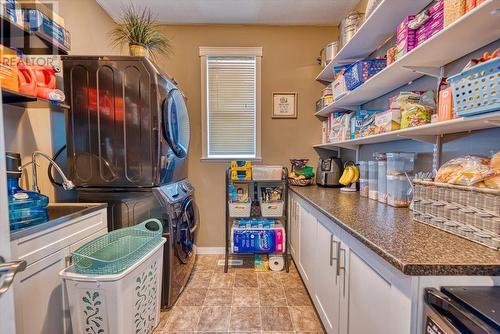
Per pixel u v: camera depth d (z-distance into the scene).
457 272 0.67
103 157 1.70
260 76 2.75
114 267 1.24
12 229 1.01
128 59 1.66
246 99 2.79
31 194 1.23
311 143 2.81
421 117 1.24
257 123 2.78
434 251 0.76
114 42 2.55
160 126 1.73
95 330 1.24
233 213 2.42
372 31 1.64
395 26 1.57
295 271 2.44
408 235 0.93
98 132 1.69
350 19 1.88
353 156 2.49
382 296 0.86
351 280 1.12
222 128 2.81
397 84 1.62
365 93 1.86
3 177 0.62
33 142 1.63
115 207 1.74
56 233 1.20
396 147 1.77
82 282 1.21
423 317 0.69
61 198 1.83
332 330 1.35
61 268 1.23
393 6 1.35
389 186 1.53
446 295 0.65
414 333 0.70
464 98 0.86
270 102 2.78
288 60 2.75
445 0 0.96
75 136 1.70
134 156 1.70
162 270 1.76
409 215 1.27
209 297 1.99
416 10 1.39
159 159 1.73
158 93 1.70
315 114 2.73
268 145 2.80
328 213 1.32
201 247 2.82
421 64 1.27
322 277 1.54
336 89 2.11
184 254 2.05
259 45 2.73
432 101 1.30
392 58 1.36
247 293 2.05
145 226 1.67
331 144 2.35
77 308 1.23
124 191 1.73
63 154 1.85
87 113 1.69
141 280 1.42
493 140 1.04
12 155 1.20
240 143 2.83
